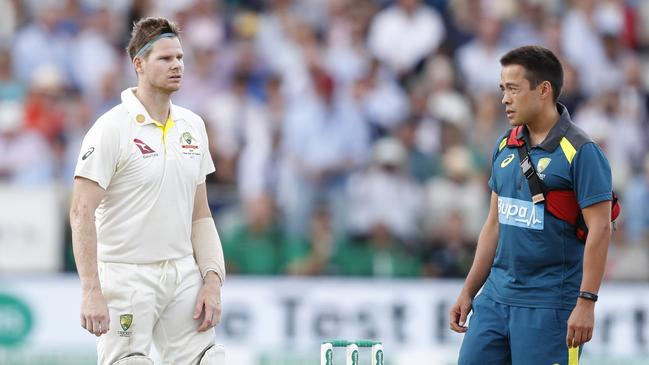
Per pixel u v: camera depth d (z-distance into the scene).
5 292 34.97
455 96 45.06
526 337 18.81
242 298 35.66
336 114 43.22
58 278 35.22
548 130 18.88
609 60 48.12
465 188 41.19
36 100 41.81
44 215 36.47
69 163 41.31
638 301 36.53
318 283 36.00
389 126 43.84
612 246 40.25
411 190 40.97
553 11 48.31
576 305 18.30
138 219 18.67
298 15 46.62
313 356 35.62
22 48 44.12
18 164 40.84
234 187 40.53
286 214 39.28
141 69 18.80
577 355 18.77
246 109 43.28
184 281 19.12
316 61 44.62
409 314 36.22
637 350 36.34
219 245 19.84
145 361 18.48
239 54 44.94
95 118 42.62
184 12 45.78
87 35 44.75
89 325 17.94
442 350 36.16
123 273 18.70
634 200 42.41
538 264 18.86
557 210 18.61
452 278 39.25
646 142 46.19
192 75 44.16
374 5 46.88
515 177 19.05
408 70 46.06
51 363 34.91
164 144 18.89
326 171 41.91
